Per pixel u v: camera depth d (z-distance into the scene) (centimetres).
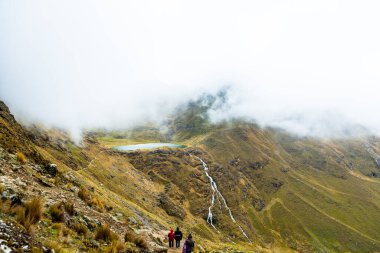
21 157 2619
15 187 1828
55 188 2498
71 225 1864
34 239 1354
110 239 1991
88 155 16612
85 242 1723
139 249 2178
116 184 15075
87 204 2741
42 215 1706
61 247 1442
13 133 4169
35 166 2767
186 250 2658
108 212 3111
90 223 2128
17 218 1427
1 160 2306
